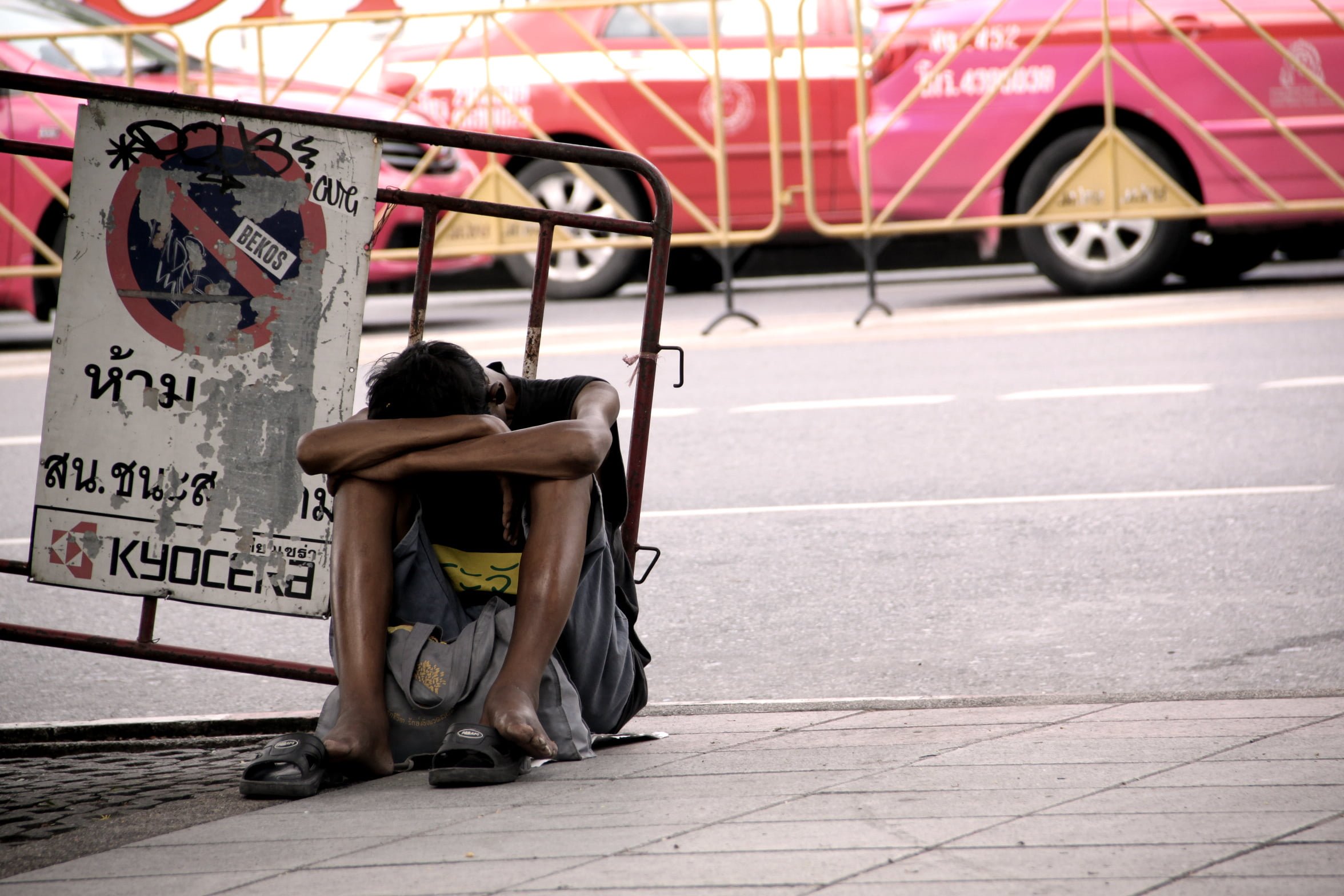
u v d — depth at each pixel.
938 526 12.19
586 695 6.86
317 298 7.22
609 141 25.02
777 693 8.64
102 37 23.81
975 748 6.54
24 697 9.07
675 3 24.17
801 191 25.08
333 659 6.83
